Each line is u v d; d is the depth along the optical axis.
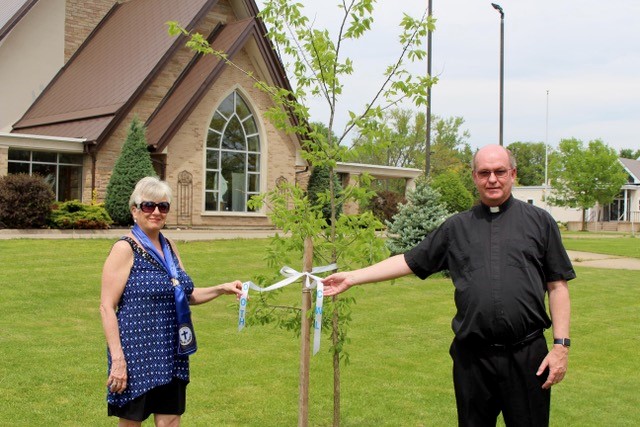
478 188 4.21
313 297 5.36
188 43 6.05
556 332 4.12
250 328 10.03
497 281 4.07
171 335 4.44
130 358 4.29
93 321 10.07
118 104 23.11
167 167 23.33
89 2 28.69
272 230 24.78
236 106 25.36
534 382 4.08
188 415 6.31
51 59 27.59
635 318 11.98
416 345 9.43
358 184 5.58
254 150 26.00
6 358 7.85
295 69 5.57
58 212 20.31
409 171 32.50
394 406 6.76
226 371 7.78
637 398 7.30
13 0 27.94
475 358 4.18
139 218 4.48
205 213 24.34
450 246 4.30
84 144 22.66
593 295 14.44
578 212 61.88
